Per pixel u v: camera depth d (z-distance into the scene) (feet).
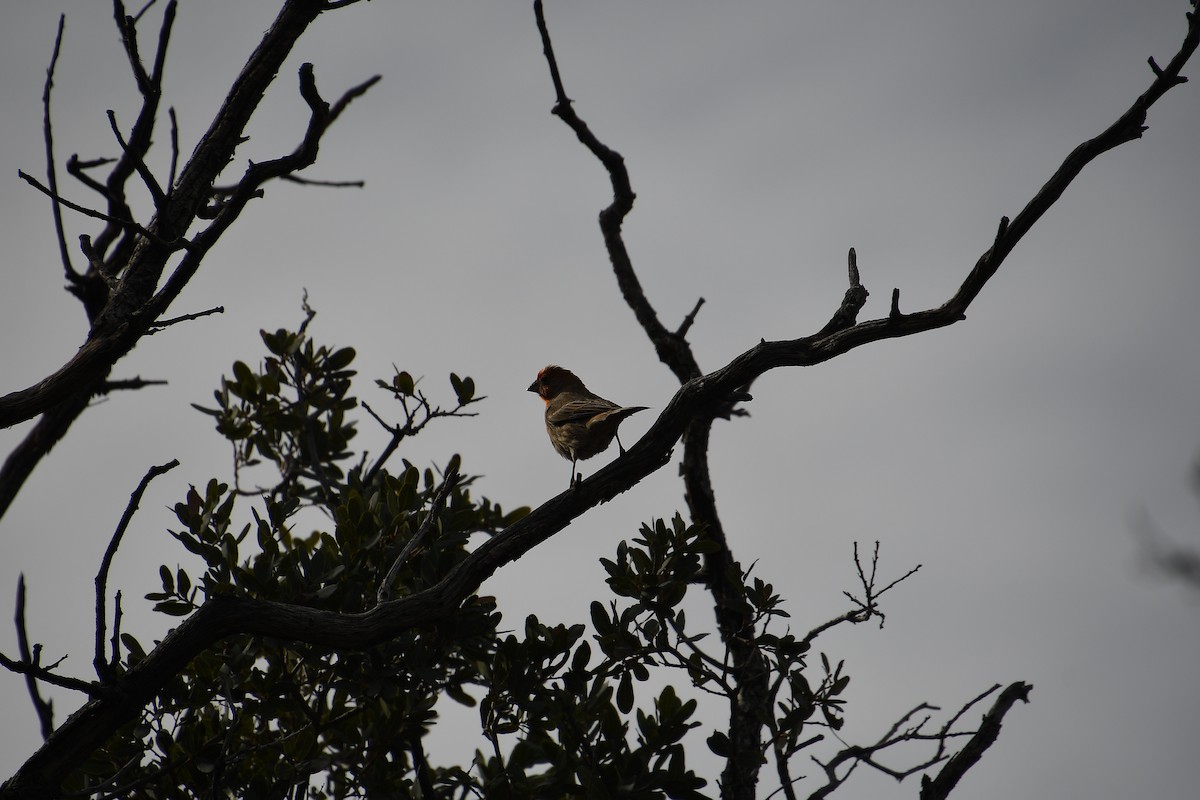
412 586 35.68
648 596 35.06
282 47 33.58
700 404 34.09
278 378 46.75
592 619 35.01
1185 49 29.66
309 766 33.68
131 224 29.12
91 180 31.94
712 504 43.65
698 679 35.06
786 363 33.17
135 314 29.01
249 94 33.19
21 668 26.50
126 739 34.24
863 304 33.37
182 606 35.27
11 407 27.48
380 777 34.60
